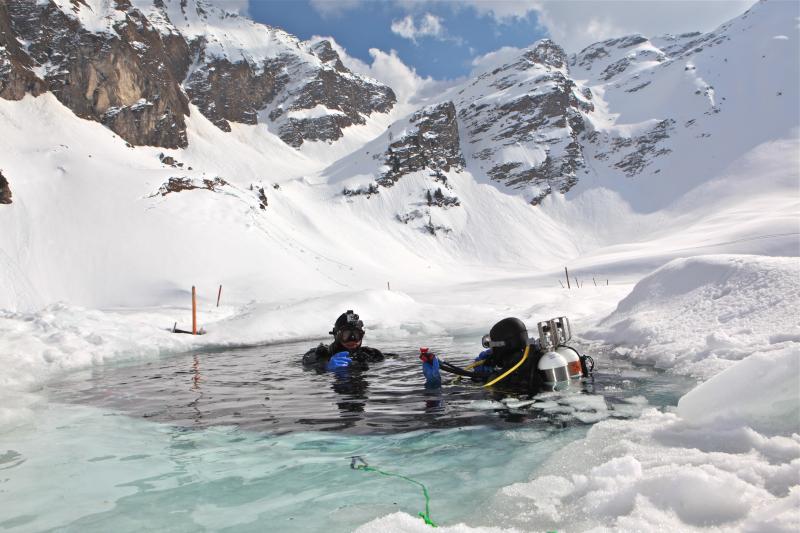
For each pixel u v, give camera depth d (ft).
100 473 10.71
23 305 137.39
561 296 82.89
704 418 10.49
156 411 16.42
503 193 386.52
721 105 441.68
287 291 154.20
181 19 539.70
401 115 652.07
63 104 315.78
